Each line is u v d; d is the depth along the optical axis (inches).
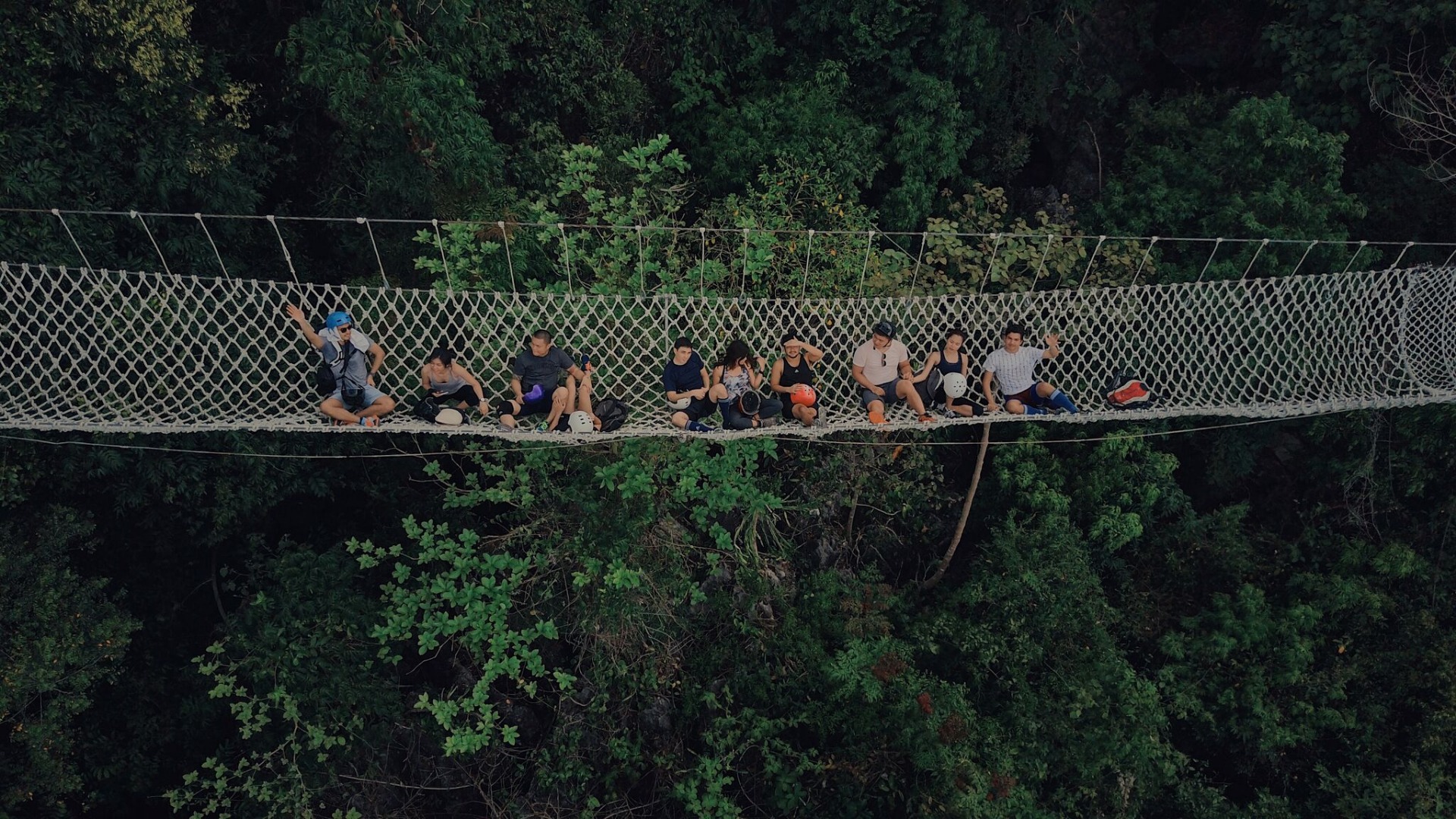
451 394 302.5
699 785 380.2
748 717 381.4
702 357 352.8
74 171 309.1
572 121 434.3
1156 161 448.5
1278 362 385.4
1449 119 422.0
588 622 356.5
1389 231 442.6
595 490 358.9
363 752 369.7
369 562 339.3
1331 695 422.0
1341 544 450.3
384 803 372.2
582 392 300.0
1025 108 486.3
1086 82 501.7
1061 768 401.1
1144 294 403.2
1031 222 486.0
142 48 295.3
